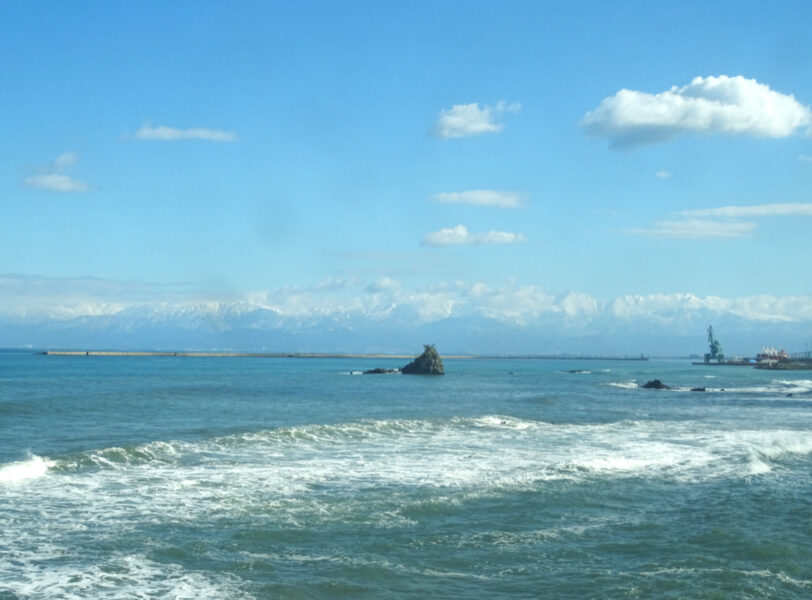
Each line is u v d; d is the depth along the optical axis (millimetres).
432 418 40875
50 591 13422
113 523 17859
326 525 18188
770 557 16391
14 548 15766
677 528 18750
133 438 32344
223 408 48812
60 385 75438
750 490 23547
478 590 14141
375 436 34688
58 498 20203
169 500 20234
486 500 21156
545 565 15672
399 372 135375
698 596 13859
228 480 23031
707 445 33625
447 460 27641
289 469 25094
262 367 171375
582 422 44219
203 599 13227
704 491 23359
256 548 16250
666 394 82000
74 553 15578
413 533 17734
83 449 29125
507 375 144875
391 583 14367
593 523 19125
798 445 34188
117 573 14461
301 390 73875
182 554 15703
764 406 62906
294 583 14133
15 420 38500
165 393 61500
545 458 28625
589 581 14703
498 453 29719
